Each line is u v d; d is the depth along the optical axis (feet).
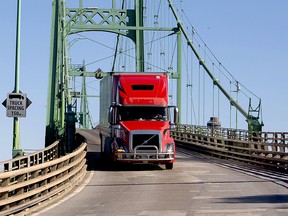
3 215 49.14
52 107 166.71
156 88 102.58
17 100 77.82
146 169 107.45
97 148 170.30
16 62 80.89
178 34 208.64
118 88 102.78
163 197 68.03
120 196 70.08
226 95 160.66
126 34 231.50
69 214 55.52
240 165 117.80
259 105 132.36
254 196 67.00
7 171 53.72
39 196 62.49
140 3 225.15
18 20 81.66
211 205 59.67
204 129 167.84
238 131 134.92
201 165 116.98
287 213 52.75
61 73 170.60
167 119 101.96
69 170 82.02
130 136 99.19
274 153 107.24
